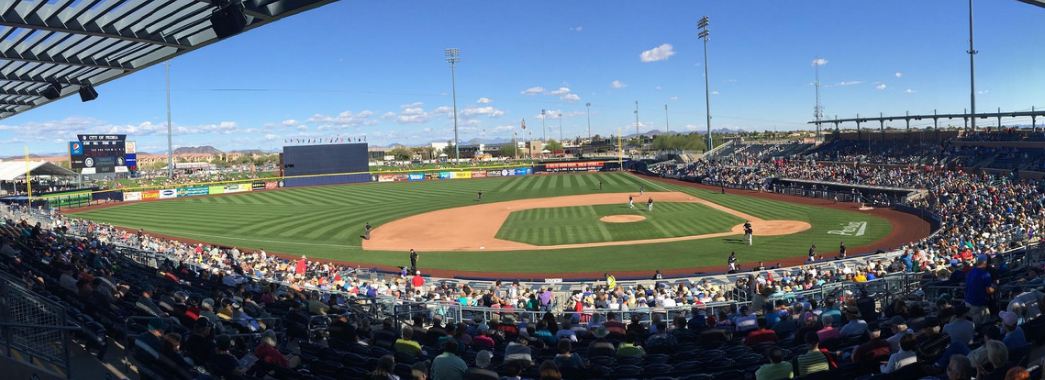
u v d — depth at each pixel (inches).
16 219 1653.5
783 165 3115.2
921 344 290.4
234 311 496.7
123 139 3449.8
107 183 3481.8
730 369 346.6
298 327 500.7
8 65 641.0
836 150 3181.6
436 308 685.9
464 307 670.5
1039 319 281.6
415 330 476.4
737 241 1487.5
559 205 2314.2
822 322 425.4
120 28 482.0
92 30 469.1
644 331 497.0
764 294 589.0
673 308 644.7
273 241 1678.2
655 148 7047.2
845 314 432.1
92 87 738.2
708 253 1359.5
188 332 388.5
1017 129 2464.3
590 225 1791.3
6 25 432.8
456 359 310.2
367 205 2509.8
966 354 261.7
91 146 3341.5
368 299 766.5
